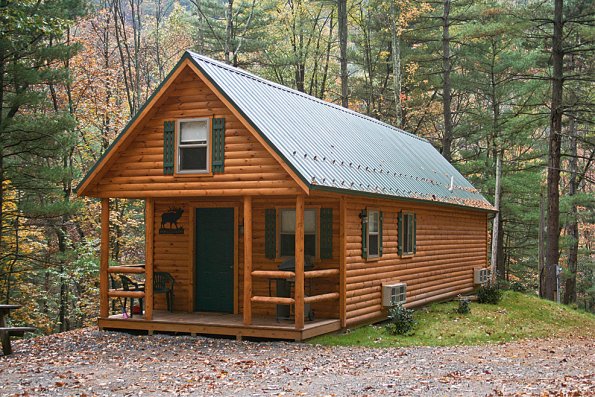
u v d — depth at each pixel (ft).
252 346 46.60
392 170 63.72
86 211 93.97
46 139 68.85
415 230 67.15
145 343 48.47
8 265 81.20
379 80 147.54
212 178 49.98
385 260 59.77
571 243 116.57
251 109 49.37
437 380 35.29
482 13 88.84
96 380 35.45
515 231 125.90
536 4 89.40
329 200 53.16
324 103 68.18
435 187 71.92
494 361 42.65
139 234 107.14
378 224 58.08
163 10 158.30
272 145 46.57
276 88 59.47
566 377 36.50
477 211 86.99
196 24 146.30
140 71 139.85
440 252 74.79
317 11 139.13
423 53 133.59
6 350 44.73
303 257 47.91
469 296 82.79
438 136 149.07
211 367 38.91
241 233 56.24
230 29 123.44
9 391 32.96
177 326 51.55
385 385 33.81
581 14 94.12
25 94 67.56
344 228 51.42
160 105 52.03
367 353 44.39
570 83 111.86
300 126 54.39
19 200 80.69
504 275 124.77
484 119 114.93
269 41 139.64
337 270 51.13
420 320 60.39
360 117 75.00
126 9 146.92
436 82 133.39
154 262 59.00
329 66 150.20
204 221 57.67
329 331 50.57
